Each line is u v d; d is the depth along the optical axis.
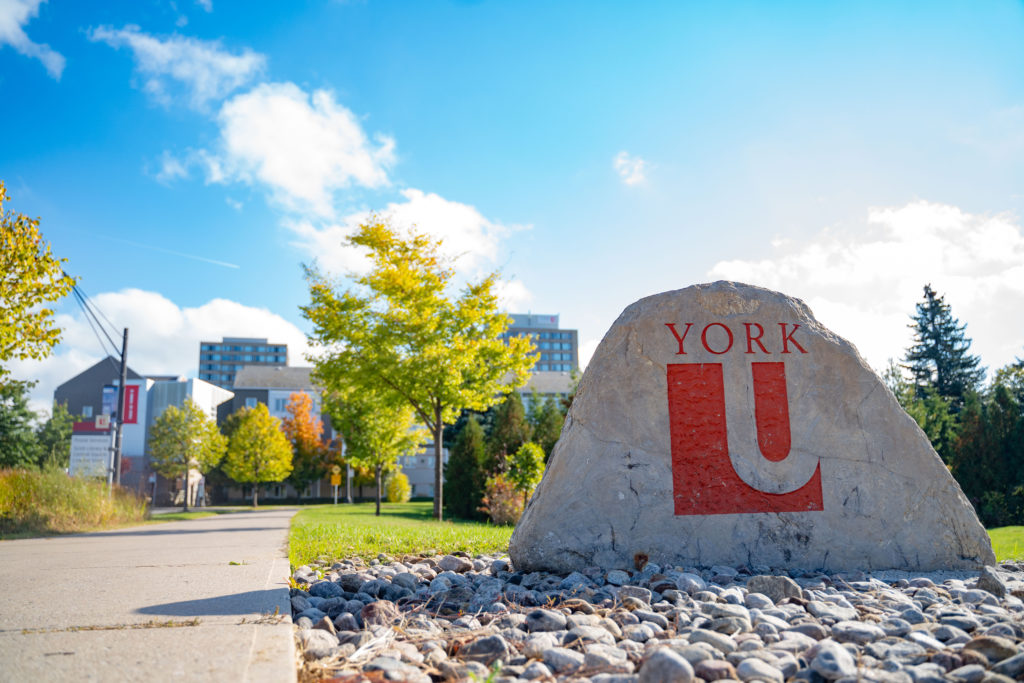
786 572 5.11
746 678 2.36
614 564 5.16
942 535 5.37
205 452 41.66
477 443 23.02
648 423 5.45
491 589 4.20
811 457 5.45
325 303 18.02
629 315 5.68
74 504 14.56
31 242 11.60
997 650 2.64
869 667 2.64
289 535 9.34
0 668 2.20
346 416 24.84
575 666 2.63
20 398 39.78
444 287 18.16
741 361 5.60
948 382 47.56
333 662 2.64
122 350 21.34
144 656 2.35
